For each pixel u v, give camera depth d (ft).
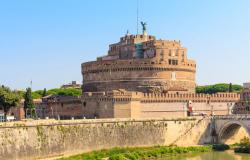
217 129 621.31
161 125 587.68
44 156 468.34
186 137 605.31
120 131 552.41
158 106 618.85
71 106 649.61
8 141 431.84
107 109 589.32
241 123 589.32
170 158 511.81
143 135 571.28
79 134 510.58
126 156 494.18
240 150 558.97
